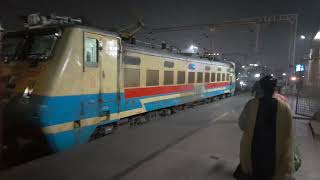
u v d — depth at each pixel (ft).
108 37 25.91
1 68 21.29
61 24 23.16
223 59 72.54
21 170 16.62
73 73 22.08
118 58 27.32
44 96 20.06
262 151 9.94
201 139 24.22
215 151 20.65
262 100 10.36
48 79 20.59
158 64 36.68
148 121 35.42
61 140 21.08
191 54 52.42
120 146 21.72
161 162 18.17
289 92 79.77
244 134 10.55
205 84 54.08
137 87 31.89
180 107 45.11
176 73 41.88
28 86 20.61
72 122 21.98
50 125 20.12
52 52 21.77
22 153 21.26
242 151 10.51
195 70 48.98
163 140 23.68
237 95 81.41
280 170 9.91
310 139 25.20
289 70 77.61
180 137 24.81
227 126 30.48
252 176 10.27
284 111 9.99
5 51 24.21
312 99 53.98
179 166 17.44
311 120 33.63
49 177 15.56
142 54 32.86
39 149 21.24
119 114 27.91
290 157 9.95
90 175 15.90
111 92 26.48
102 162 18.04
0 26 21.68
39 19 24.77
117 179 15.40
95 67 24.27
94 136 25.54
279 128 9.90
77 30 22.62
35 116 19.74
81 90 22.80
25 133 20.89
